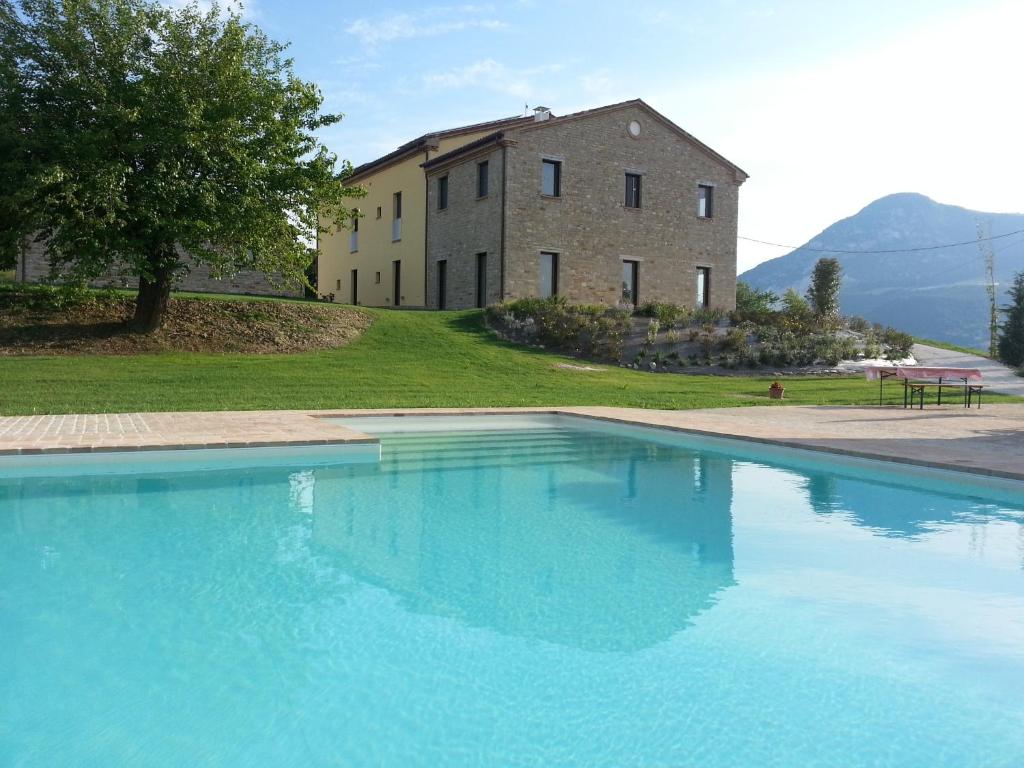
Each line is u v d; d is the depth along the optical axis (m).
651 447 9.20
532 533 5.16
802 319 24.12
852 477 7.30
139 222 14.96
